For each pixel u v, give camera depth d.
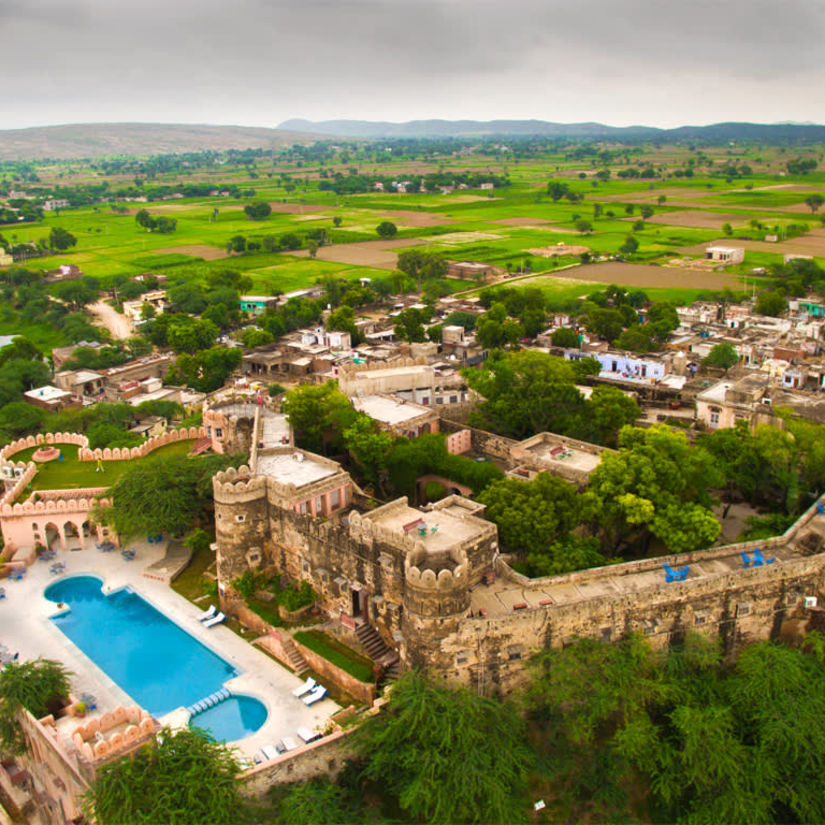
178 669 98.62
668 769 81.12
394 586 92.88
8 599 113.69
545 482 107.50
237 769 76.94
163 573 118.88
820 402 147.62
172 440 151.25
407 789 75.81
